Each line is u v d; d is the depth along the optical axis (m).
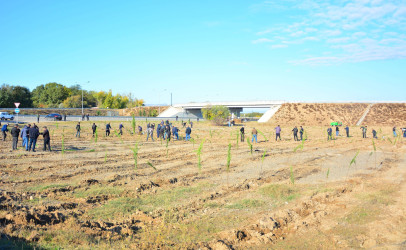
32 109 89.56
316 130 55.91
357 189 11.72
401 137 40.16
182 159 19.03
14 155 18.38
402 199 10.33
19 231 6.55
